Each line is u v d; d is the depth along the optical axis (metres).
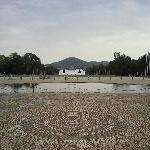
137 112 38.56
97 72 193.12
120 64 176.12
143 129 28.45
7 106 44.12
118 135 25.95
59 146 22.47
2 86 82.50
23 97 55.41
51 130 27.95
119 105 44.72
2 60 183.25
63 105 44.41
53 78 111.06
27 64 189.00
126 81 98.94
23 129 28.42
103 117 34.59
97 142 23.62
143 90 70.38
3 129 28.44
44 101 49.38
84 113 37.25
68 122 31.67
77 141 23.98
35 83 91.56
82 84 89.19
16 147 22.03
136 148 21.86
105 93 62.09
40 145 22.70
